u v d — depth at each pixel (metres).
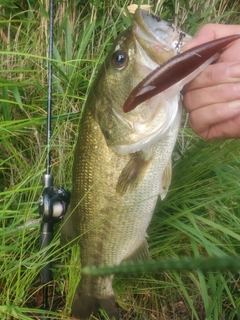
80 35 0.62
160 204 0.45
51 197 0.39
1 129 0.42
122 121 0.32
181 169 0.46
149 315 0.46
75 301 0.41
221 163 0.47
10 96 0.55
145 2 0.62
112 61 0.31
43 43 0.59
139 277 0.44
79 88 0.57
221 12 0.69
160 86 0.27
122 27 0.59
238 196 0.46
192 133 0.54
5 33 0.62
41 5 0.56
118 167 0.34
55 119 0.49
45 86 0.55
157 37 0.29
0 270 0.40
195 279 0.43
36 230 0.44
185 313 0.46
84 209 0.37
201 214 0.47
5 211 0.40
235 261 0.06
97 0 0.58
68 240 0.40
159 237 0.46
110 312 0.41
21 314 0.38
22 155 0.53
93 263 0.39
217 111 0.27
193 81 0.28
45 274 0.41
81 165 0.36
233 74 0.25
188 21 0.61
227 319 0.44
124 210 0.35
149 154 0.33
